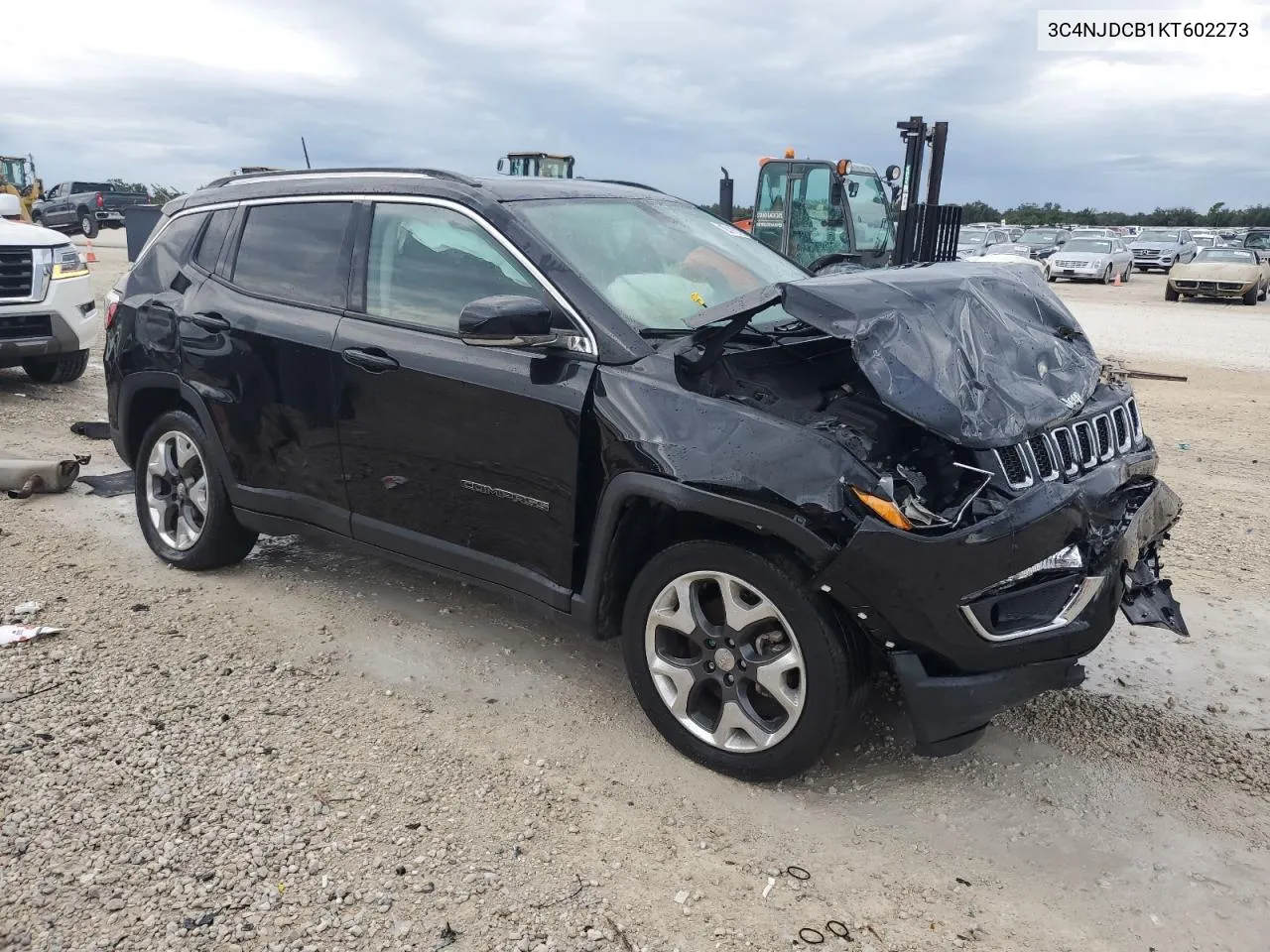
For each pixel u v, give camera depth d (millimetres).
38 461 6086
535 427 3523
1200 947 2643
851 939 2629
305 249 4367
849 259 4988
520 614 4570
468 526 3814
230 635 4250
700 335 3387
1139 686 4066
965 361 3176
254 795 3127
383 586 4840
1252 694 4016
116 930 2562
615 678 4004
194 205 4945
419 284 3961
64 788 3121
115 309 5039
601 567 3467
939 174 13703
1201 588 5148
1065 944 2639
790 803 3213
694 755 3389
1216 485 7199
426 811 3092
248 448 4488
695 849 2973
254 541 4965
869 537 2883
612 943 2584
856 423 3268
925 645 2984
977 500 3020
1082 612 3150
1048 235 41875
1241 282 23719
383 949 2535
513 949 2551
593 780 3291
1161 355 14734
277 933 2574
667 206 4586
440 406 3768
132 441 5098
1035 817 3182
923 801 3246
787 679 3150
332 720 3600
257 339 4348
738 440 3113
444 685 3893
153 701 3672
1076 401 3412
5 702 3609
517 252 3684
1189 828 3143
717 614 3363
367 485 4094
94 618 4359
